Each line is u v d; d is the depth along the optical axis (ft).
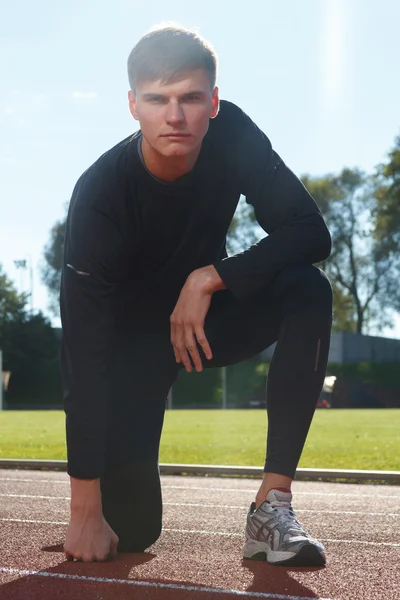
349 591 7.94
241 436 45.83
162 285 10.30
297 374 9.24
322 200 187.83
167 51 8.09
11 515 14.32
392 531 12.75
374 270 185.98
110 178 9.29
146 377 10.30
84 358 9.25
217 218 9.87
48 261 210.79
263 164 9.80
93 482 9.30
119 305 10.27
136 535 10.32
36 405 185.37
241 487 21.99
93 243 9.23
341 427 57.77
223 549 10.58
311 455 32.45
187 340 9.51
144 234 9.66
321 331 9.33
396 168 159.02
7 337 197.16
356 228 187.93
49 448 36.24
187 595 7.64
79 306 9.28
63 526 12.73
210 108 8.43
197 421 69.82
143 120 8.38
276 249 9.52
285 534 9.18
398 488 22.09
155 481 10.38
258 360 175.63
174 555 10.03
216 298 10.47
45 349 201.87
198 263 10.18
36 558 9.63
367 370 166.81
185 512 15.53
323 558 9.21
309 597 7.66
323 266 189.37
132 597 7.57
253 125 10.02
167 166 8.95
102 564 9.23
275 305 10.03
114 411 10.18
